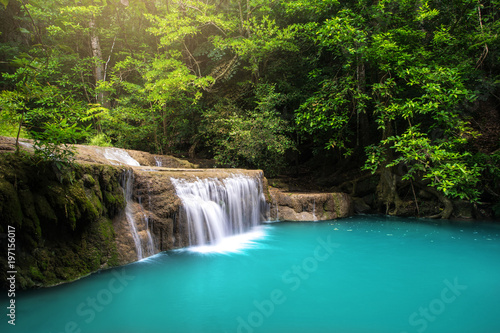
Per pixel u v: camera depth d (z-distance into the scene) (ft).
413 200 32.65
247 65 45.83
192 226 21.04
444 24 30.66
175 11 41.09
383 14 28.25
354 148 39.65
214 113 39.29
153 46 51.03
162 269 16.42
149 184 19.30
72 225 13.78
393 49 25.68
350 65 30.14
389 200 32.99
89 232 15.20
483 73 31.86
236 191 25.58
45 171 13.53
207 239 21.94
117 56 48.98
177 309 12.04
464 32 29.71
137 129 39.01
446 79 24.29
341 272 16.47
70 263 14.25
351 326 10.85
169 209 19.54
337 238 23.72
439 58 27.78
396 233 25.13
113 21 46.11
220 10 46.16
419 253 20.02
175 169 25.00
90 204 14.67
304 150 45.55
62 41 42.32
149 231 18.75
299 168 44.78
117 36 48.21
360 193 36.29
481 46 29.19
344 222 29.60
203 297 13.14
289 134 41.81
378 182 35.50
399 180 32.76
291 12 35.04
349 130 36.94
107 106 41.37
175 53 42.65
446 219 30.63
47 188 13.37
